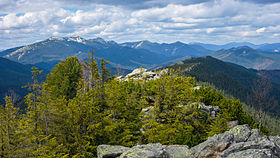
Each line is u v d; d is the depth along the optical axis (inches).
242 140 650.8
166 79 1387.8
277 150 541.0
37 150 799.7
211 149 652.7
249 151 526.0
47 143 834.2
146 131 1042.1
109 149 728.3
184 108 1328.7
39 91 919.7
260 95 1322.6
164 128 1051.3
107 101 1093.8
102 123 951.0
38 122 903.7
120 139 982.4
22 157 935.7
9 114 984.9
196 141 964.6
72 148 866.8
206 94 1638.8
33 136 864.3
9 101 1015.0
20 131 927.7
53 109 923.4
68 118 872.3
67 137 882.1
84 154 823.7
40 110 890.7
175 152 685.3
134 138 1098.1
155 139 1003.9
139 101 1501.0
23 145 946.1
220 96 1667.1
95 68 1174.3
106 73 1224.2
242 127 709.9
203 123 1245.1
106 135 949.2
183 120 1273.4
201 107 1397.6
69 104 889.5
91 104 946.1
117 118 1149.7
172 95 1288.1
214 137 697.0
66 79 1712.6
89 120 920.9
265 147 551.8
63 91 1701.5
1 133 951.0
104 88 1184.8
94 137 914.1
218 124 1122.7
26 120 920.9
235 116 1400.1
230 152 583.8
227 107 1480.1
